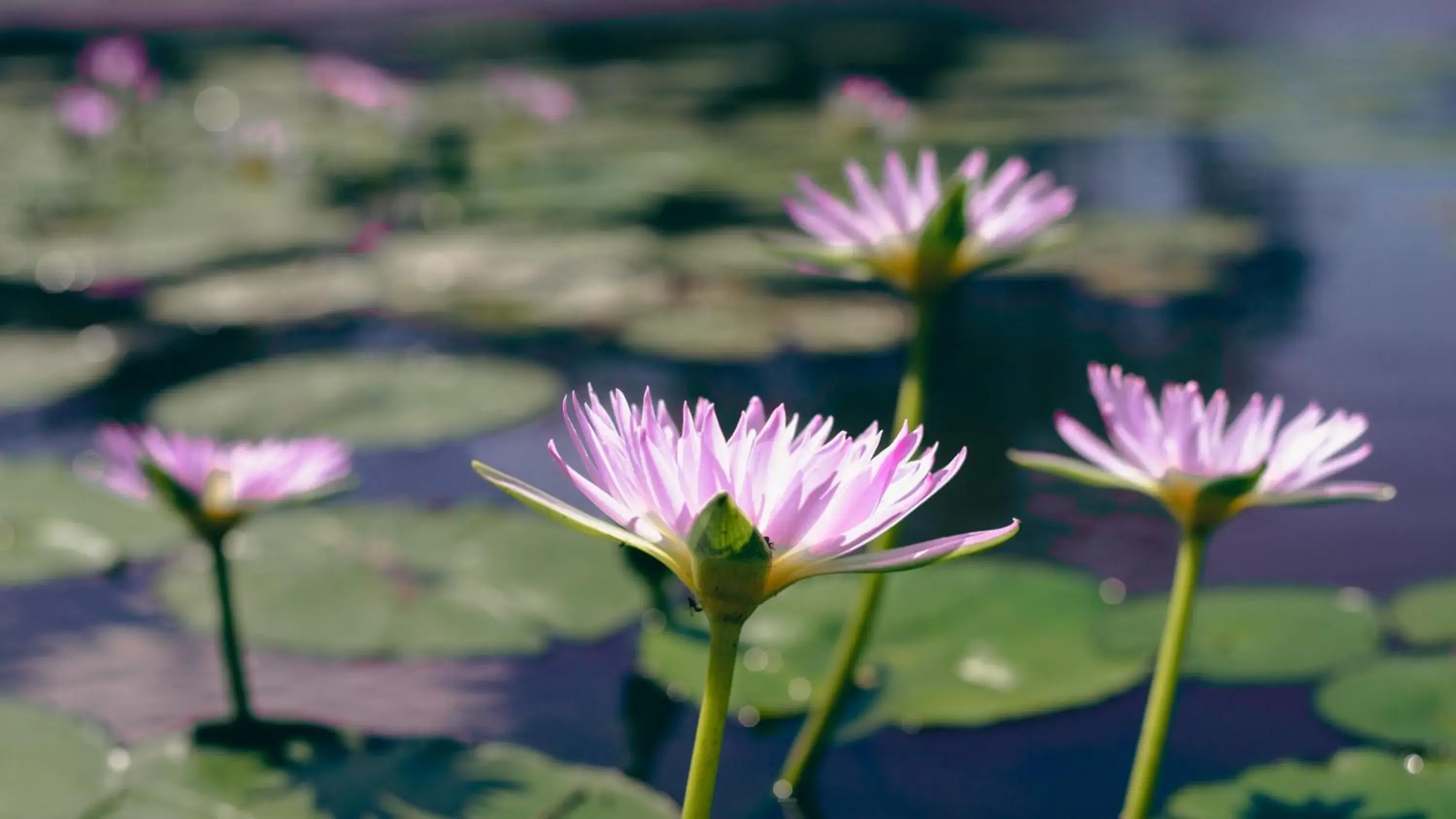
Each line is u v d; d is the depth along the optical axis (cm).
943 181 752
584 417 134
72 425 414
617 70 1546
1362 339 483
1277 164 868
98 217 752
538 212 765
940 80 1430
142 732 243
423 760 217
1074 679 254
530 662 278
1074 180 812
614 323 529
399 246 670
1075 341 500
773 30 2158
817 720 231
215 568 223
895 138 909
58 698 256
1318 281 573
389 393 432
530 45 1870
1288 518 346
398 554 309
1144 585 304
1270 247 637
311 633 273
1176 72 1498
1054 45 1942
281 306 562
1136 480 186
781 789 231
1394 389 423
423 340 514
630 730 249
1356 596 279
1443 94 1216
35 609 297
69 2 2520
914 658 266
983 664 262
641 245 657
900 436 125
